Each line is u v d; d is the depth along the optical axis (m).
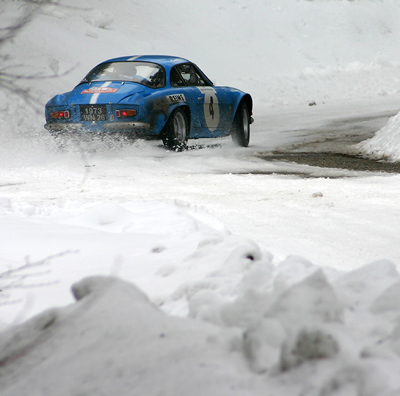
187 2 96.81
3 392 5.23
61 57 64.06
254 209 20.22
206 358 4.97
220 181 27.36
